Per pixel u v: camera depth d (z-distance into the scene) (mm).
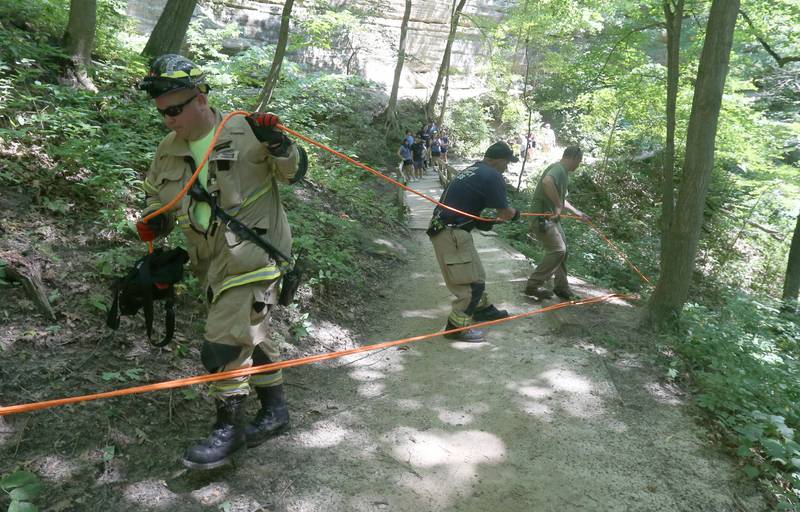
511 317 5254
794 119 16406
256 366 2936
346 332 4844
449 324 4816
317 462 3010
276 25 23391
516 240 10898
